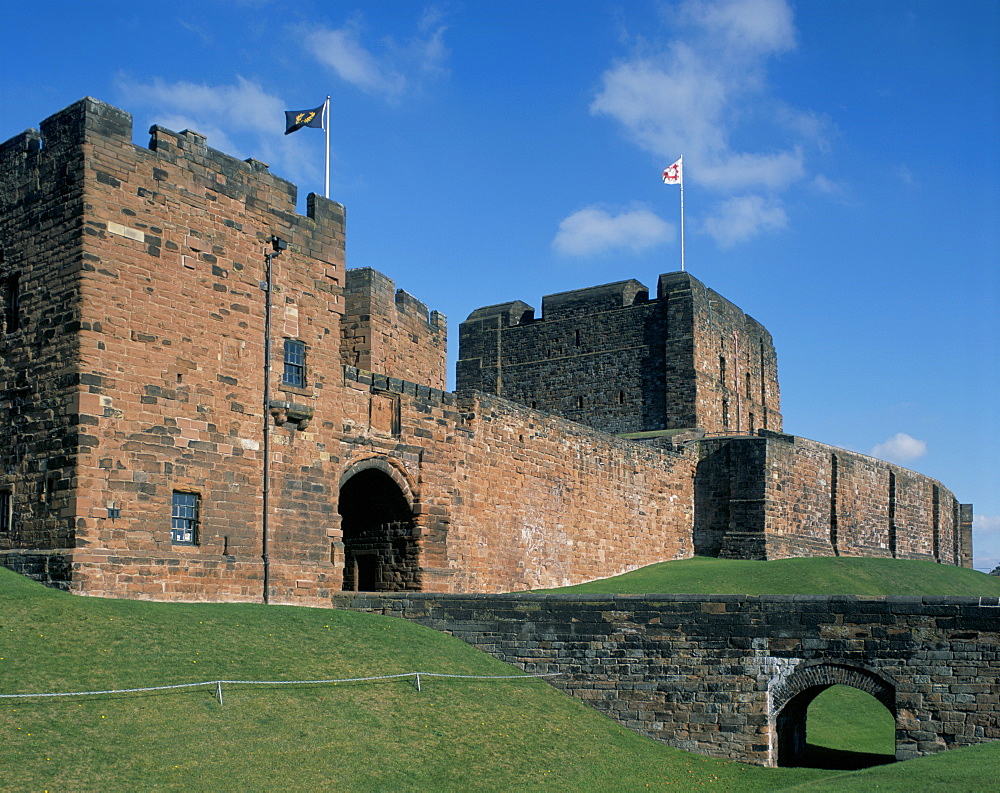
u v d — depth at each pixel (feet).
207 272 119.65
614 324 259.80
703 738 111.75
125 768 75.15
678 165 261.24
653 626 115.14
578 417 261.24
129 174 113.19
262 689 92.43
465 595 121.90
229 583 116.78
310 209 134.10
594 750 102.73
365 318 157.69
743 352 276.21
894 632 106.83
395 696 100.07
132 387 110.73
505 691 110.32
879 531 262.47
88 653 89.10
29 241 114.21
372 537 152.25
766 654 111.24
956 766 89.97
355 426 139.23
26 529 109.09
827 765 113.29
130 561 107.76
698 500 225.56
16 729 76.02
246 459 121.08
